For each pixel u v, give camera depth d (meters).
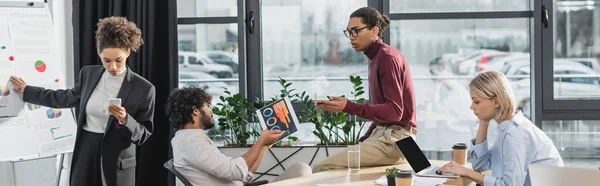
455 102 5.46
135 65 5.32
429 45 5.44
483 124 3.37
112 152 3.74
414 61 5.46
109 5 5.29
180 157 3.39
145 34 5.29
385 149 3.82
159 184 5.36
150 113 3.90
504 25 5.40
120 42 3.72
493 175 3.22
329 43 5.53
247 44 5.52
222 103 5.53
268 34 5.56
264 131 3.60
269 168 4.84
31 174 5.11
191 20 5.50
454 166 3.10
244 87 5.47
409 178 3.01
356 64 5.52
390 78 3.89
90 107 3.80
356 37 4.04
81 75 3.95
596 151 5.39
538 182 2.59
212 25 5.50
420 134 5.52
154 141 5.34
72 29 5.36
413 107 4.00
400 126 3.97
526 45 5.40
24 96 4.15
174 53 5.32
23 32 4.40
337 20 5.51
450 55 5.43
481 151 3.35
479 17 5.38
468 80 5.45
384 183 3.21
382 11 5.40
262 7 5.55
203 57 5.52
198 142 3.35
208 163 3.32
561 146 5.42
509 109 3.02
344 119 4.93
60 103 4.04
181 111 3.37
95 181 3.79
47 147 4.46
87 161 3.78
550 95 5.34
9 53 4.30
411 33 5.44
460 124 5.47
